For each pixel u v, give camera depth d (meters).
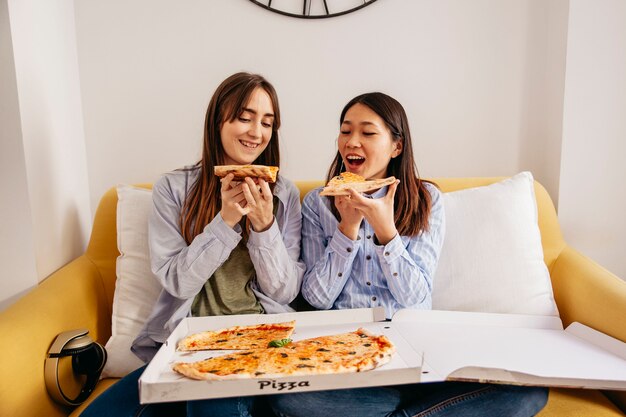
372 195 1.31
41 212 1.34
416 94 1.84
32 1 1.33
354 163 1.24
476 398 0.92
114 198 1.50
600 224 1.72
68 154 1.58
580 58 1.66
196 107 1.79
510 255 1.40
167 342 0.92
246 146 1.22
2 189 1.26
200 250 1.11
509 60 1.84
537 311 1.36
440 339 1.03
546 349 1.00
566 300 1.38
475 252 1.40
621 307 1.13
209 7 1.74
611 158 1.69
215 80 1.78
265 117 1.23
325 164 1.86
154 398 0.75
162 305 1.21
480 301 1.36
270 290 1.20
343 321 1.10
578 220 1.73
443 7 1.80
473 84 1.85
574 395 1.09
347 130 1.23
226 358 0.88
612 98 1.67
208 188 1.23
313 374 0.77
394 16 1.80
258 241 1.14
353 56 1.81
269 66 1.79
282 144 1.84
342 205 1.15
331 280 1.20
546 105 1.83
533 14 1.81
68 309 1.20
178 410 1.01
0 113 1.23
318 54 1.80
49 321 1.10
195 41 1.75
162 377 0.83
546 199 1.57
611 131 1.68
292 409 0.91
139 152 1.79
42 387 1.03
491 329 1.11
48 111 1.42
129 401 0.96
